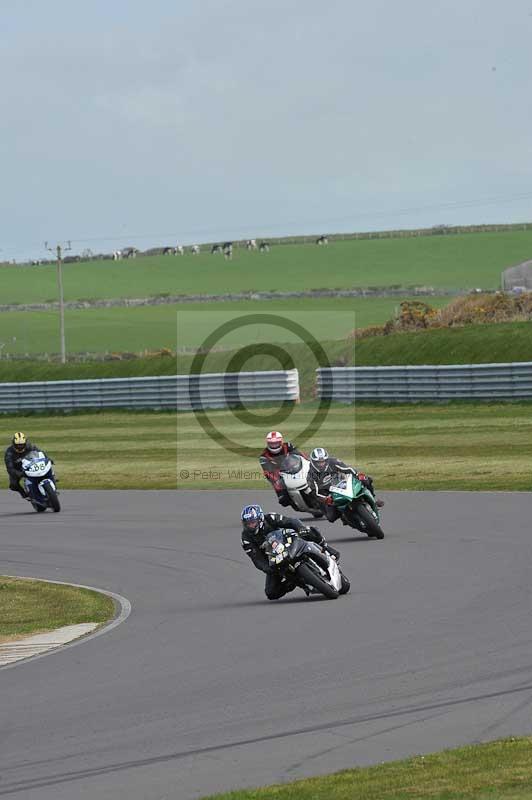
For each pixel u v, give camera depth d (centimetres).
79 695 3706
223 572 6134
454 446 11612
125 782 2752
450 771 2658
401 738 2955
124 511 8894
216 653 4184
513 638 3997
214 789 2662
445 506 7862
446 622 4366
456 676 3534
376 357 18450
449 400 15175
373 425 14138
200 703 3459
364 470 10488
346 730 3056
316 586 5041
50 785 2767
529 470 9531
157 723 3266
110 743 3102
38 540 7731
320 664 3844
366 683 3534
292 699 3416
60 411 19262
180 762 2883
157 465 12069
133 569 6444
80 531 7994
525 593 4825
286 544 5075
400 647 4000
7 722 3422
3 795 2712
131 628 4884
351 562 5950
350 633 4312
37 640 4875
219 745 3006
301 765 2798
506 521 7000
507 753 2758
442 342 17862
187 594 5609
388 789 2562
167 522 8144
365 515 6556
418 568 5647
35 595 5975
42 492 9075
